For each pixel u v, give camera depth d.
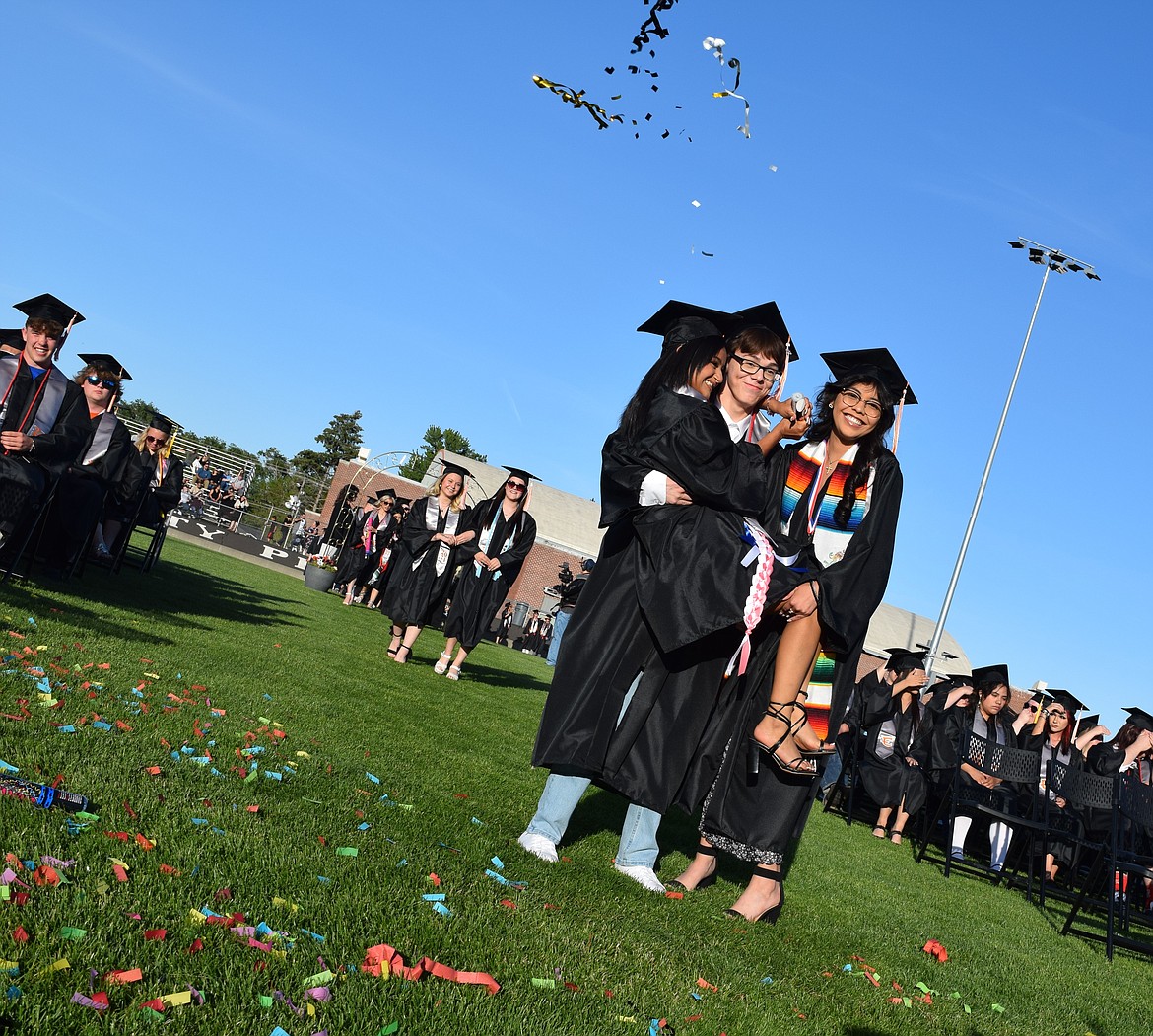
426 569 10.66
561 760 4.14
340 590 22.83
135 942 2.17
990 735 10.72
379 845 3.45
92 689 4.60
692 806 4.41
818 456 4.46
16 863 2.34
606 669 4.20
